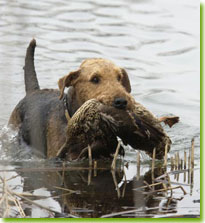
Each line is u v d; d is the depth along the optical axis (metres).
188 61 24.12
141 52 24.80
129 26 27.25
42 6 29.59
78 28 26.86
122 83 16.11
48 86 21.31
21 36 25.25
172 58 24.34
